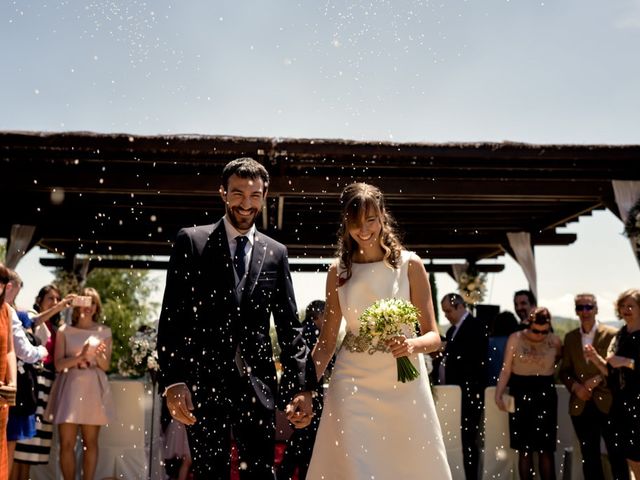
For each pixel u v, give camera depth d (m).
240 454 3.07
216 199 9.03
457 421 6.28
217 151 6.89
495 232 11.74
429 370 6.66
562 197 7.95
